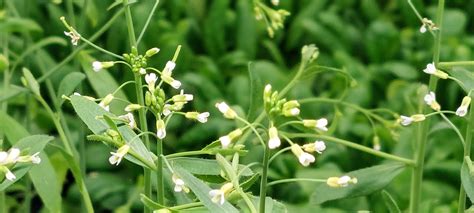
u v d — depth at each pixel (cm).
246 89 49
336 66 52
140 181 39
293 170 42
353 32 56
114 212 43
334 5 58
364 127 45
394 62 54
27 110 29
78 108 18
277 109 16
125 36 46
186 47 51
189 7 56
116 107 25
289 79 48
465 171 19
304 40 56
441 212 38
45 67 35
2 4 31
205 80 49
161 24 52
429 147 43
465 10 59
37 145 20
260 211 17
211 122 46
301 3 57
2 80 35
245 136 23
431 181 43
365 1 57
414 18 57
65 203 43
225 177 18
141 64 19
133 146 18
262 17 26
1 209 26
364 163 44
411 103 30
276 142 16
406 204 37
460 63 21
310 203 24
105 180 43
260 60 56
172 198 20
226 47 55
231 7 58
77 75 23
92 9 34
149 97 17
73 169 22
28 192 28
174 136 47
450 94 50
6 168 17
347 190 23
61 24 47
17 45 41
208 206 17
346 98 48
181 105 17
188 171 18
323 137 23
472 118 20
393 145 43
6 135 25
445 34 55
